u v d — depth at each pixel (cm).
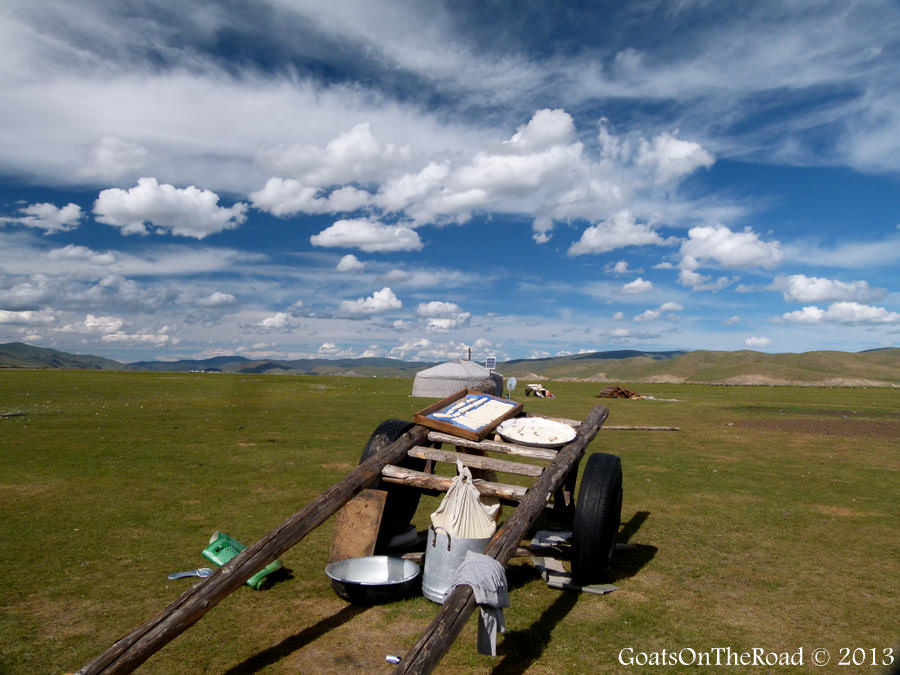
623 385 8425
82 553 580
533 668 378
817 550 668
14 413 1894
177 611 315
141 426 1652
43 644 391
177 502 798
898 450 1577
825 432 1995
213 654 381
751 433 1950
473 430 579
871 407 3416
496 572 341
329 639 405
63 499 803
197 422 1795
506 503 639
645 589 531
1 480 913
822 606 505
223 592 338
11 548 591
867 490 1026
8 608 448
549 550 537
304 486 914
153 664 366
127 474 979
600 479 507
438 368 3491
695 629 450
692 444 1633
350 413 2220
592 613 472
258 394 3331
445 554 459
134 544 612
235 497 834
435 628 290
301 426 1756
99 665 278
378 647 395
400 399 3116
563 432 598
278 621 433
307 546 625
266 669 363
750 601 511
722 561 620
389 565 493
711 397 4516
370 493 508
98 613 442
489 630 353
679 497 934
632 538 697
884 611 497
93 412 2014
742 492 984
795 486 1048
